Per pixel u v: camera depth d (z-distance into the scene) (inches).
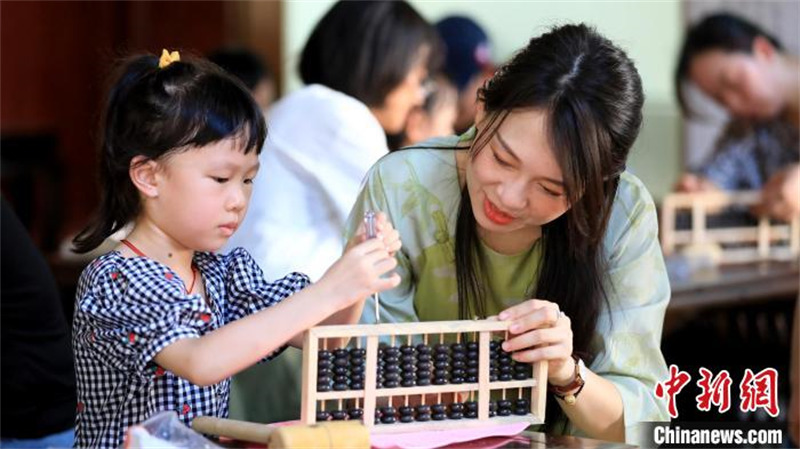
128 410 87.9
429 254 101.0
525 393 98.2
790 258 224.1
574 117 84.8
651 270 100.9
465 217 98.6
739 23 249.1
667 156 277.6
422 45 146.2
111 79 91.9
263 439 78.5
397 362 83.5
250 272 95.8
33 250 127.7
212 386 90.4
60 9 327.9
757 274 205.3
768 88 244.8
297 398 142.1
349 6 145.1
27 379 126.6
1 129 319.0
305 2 290.0
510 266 100.1
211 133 85.6
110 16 327.0
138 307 84.1
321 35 144.5
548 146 84.8
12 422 128.1
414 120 163.0
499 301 102.8
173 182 86.6
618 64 88.4
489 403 86.5
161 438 77.8
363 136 139.9
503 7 290.0
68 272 209.9
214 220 87.2
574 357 94.0
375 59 143.4
